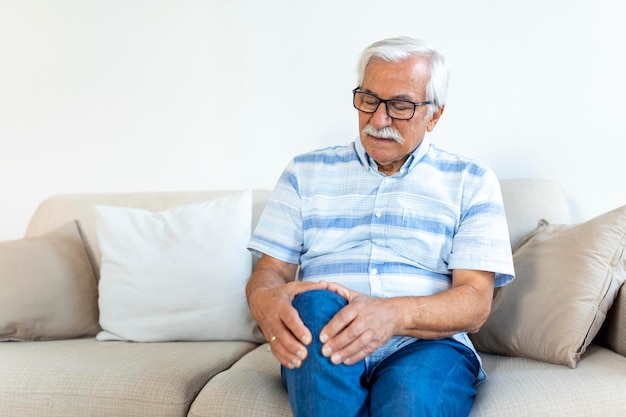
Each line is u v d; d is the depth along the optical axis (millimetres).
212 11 2342
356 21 2201
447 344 1408
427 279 1532
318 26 2238
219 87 2348
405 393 1185
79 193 2424
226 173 2355
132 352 1688
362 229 1588
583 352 1448
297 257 1669
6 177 2570
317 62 2246
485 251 1474
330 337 1214
